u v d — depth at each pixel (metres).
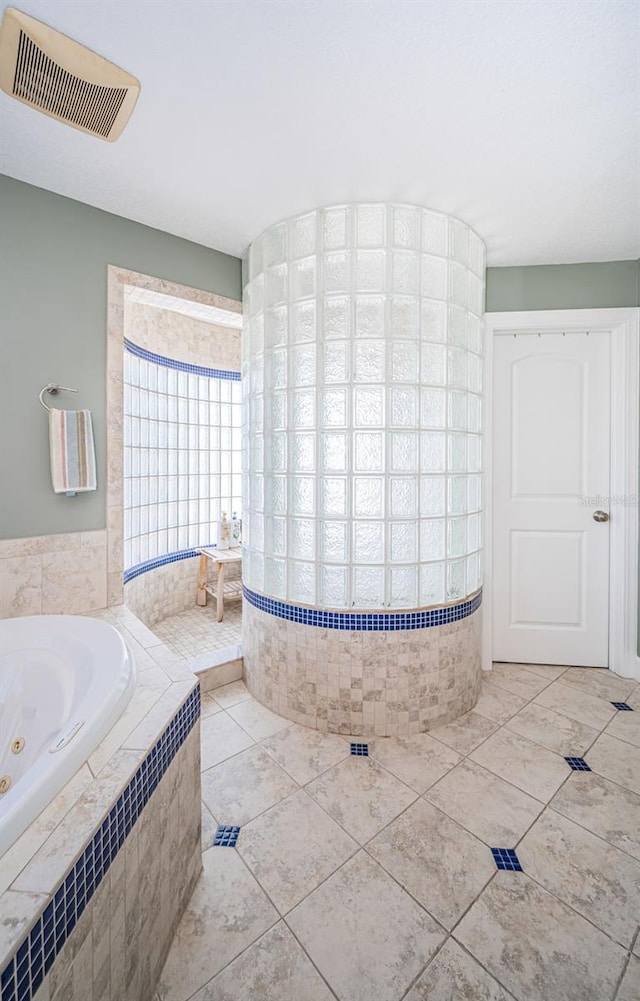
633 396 2.31
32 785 0.81
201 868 1.24
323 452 1.83
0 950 0.57
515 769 1.65
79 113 1.28
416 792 1.53
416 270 1.79
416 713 1.88
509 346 2.44
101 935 0.77
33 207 1.69
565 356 2.42
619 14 0.99
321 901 1.15
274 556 2.00
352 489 1.80
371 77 1.16
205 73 1.15
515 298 2.33
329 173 1.58
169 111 1.28
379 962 1.01
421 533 1.85
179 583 3.35
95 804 0.81
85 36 1.05
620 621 2.39
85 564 1.88
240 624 3.06
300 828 1.38
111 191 1.71
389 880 1.21
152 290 1.98
